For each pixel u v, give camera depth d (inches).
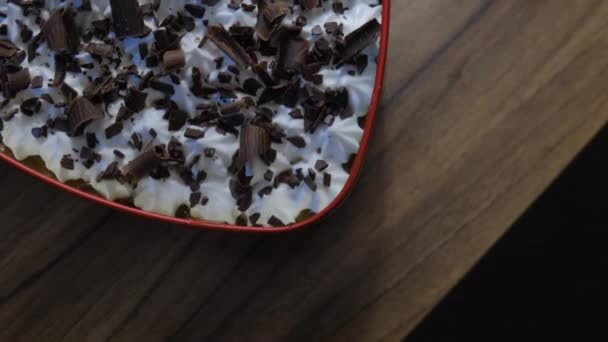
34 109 21.9
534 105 22.9
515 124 22.9
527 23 22.9
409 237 23.0
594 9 22.7
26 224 23.6
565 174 29.1
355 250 23.1
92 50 21.8
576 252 29.3
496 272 29.5
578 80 22.7
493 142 22.9
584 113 22.7
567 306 29.4
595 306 29.3
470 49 23.0
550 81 22.8
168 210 21.5
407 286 23.0
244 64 21.3
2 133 22.1
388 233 23.0
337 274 23.1
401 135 23.1
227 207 21.4
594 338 29.4
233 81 21.7
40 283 23.6
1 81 22.1
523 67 22.9
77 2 22.2
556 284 29.4
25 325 23.7
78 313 23.6
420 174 23.0
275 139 21.3
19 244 23.6
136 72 21.8
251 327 23.3
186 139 21.5
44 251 23.6
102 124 21.8
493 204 22.8
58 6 22.3
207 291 23.4
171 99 21.8
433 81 23.1
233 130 21.5
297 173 21.3
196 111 21.7
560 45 22.8
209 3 21.8
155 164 21.2
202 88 21.5
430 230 23.0
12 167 23.6
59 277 23.6
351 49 21.0
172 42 21.6
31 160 22.2
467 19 23.0
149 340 23.5
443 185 23.0
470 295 29.7
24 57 22.3
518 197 22.8
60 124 21.9
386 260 23.0
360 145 20.6
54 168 21.9
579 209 29.2
